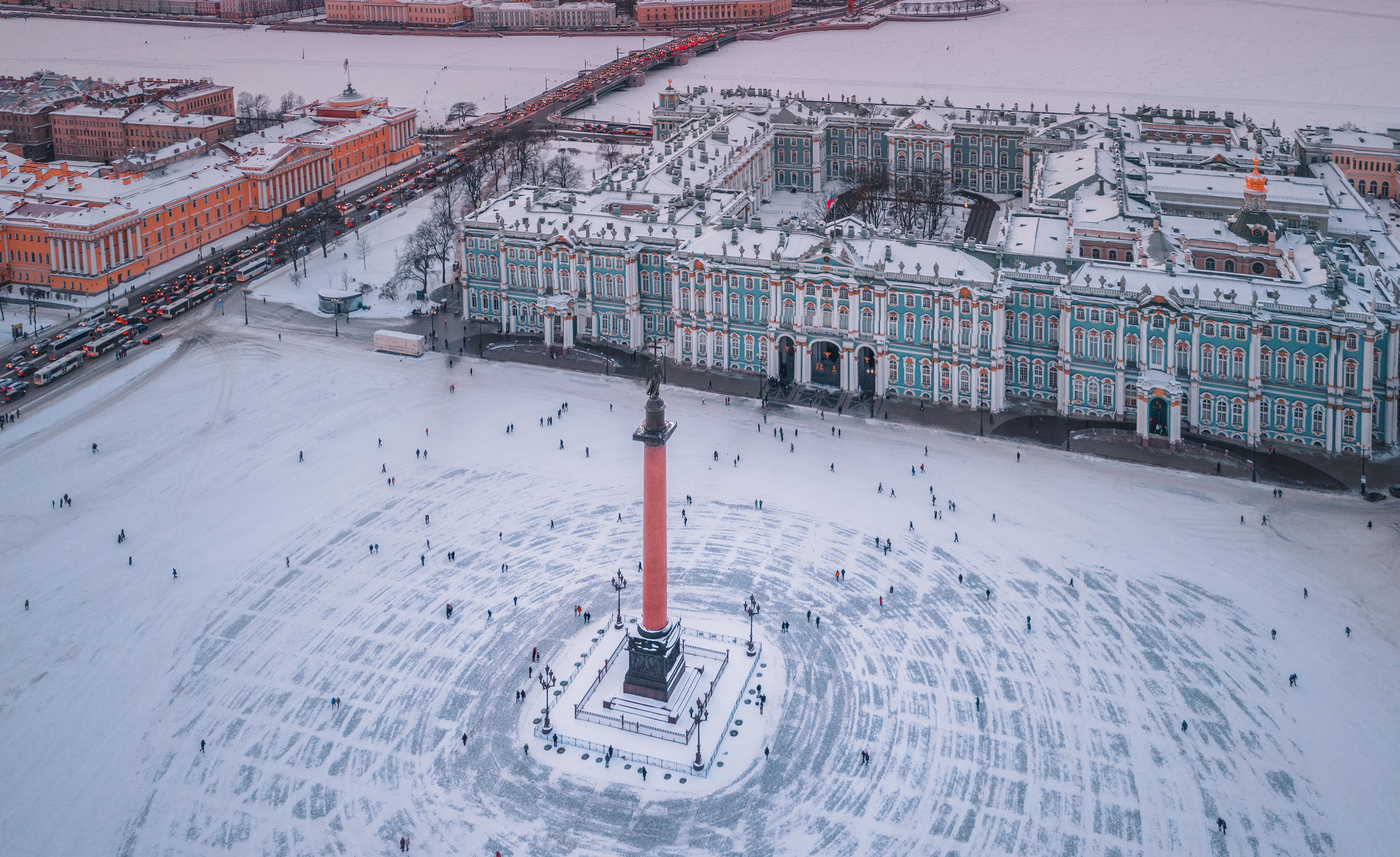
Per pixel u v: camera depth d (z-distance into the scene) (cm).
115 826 14088
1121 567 18825
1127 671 16438
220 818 14188
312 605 18162
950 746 15162
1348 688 15975
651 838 13862
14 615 17925
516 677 16588
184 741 15425
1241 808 14062
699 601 18225
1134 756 14888
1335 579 18362
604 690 16362
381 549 19588
